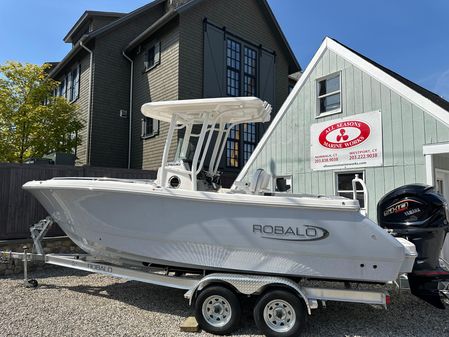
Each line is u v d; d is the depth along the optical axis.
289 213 3.86
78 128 11.26
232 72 12.73
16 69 10.44
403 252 3.69
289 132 8.66
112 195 4.36
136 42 12.63
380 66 8.62
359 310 4.62
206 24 11.80
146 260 4.39
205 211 4.04
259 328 3.75
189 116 4.59
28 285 5.39
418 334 3.85
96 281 5.85
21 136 10.20
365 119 7.23
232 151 12.66
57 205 4.79
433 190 4.32
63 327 3.83
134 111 13.00
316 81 8.24
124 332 3.74
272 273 3.89
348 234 3.74
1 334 3.61
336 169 7.64
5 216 6.62
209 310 3.88
